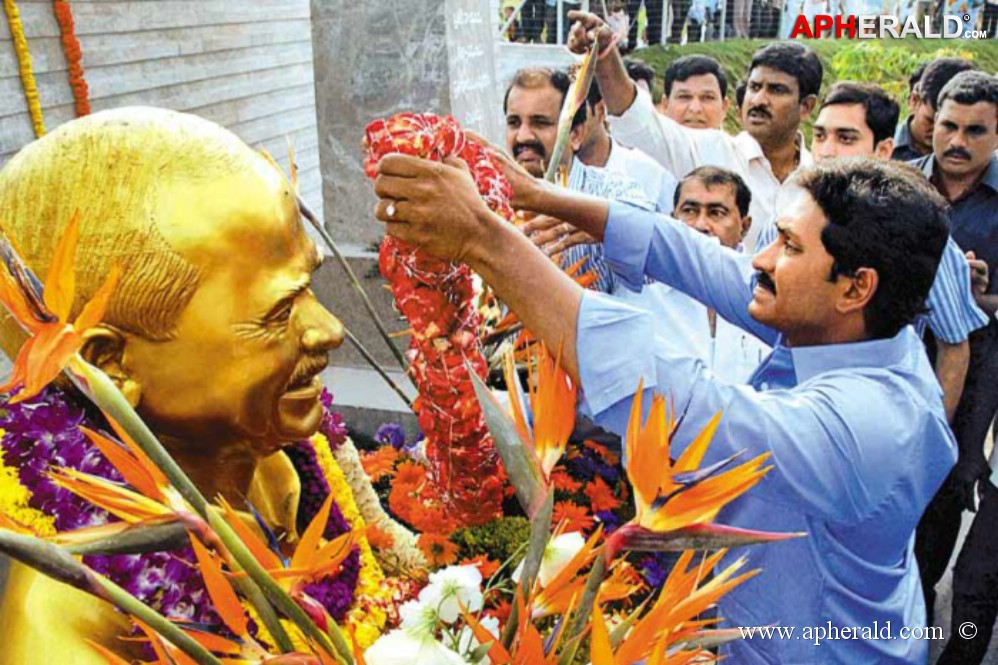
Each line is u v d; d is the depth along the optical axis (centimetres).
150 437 70
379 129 106
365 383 299
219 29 441
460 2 334
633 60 401
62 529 94
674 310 238
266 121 496
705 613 142
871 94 306
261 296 96
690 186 265
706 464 126
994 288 280
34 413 100
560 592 84
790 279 142
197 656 72
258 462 117
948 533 275
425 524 134
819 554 137
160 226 92
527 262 112
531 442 85
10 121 300
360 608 121
